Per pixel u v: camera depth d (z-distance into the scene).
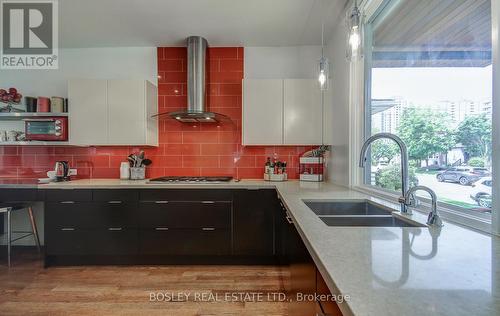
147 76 3.11
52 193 2.55
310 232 0.98
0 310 1.85
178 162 3.15
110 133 2.79
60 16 2.42
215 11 2.34
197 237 2.57
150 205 2.56
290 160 3.13
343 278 0.62
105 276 2.38
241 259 2.64
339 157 2.56
